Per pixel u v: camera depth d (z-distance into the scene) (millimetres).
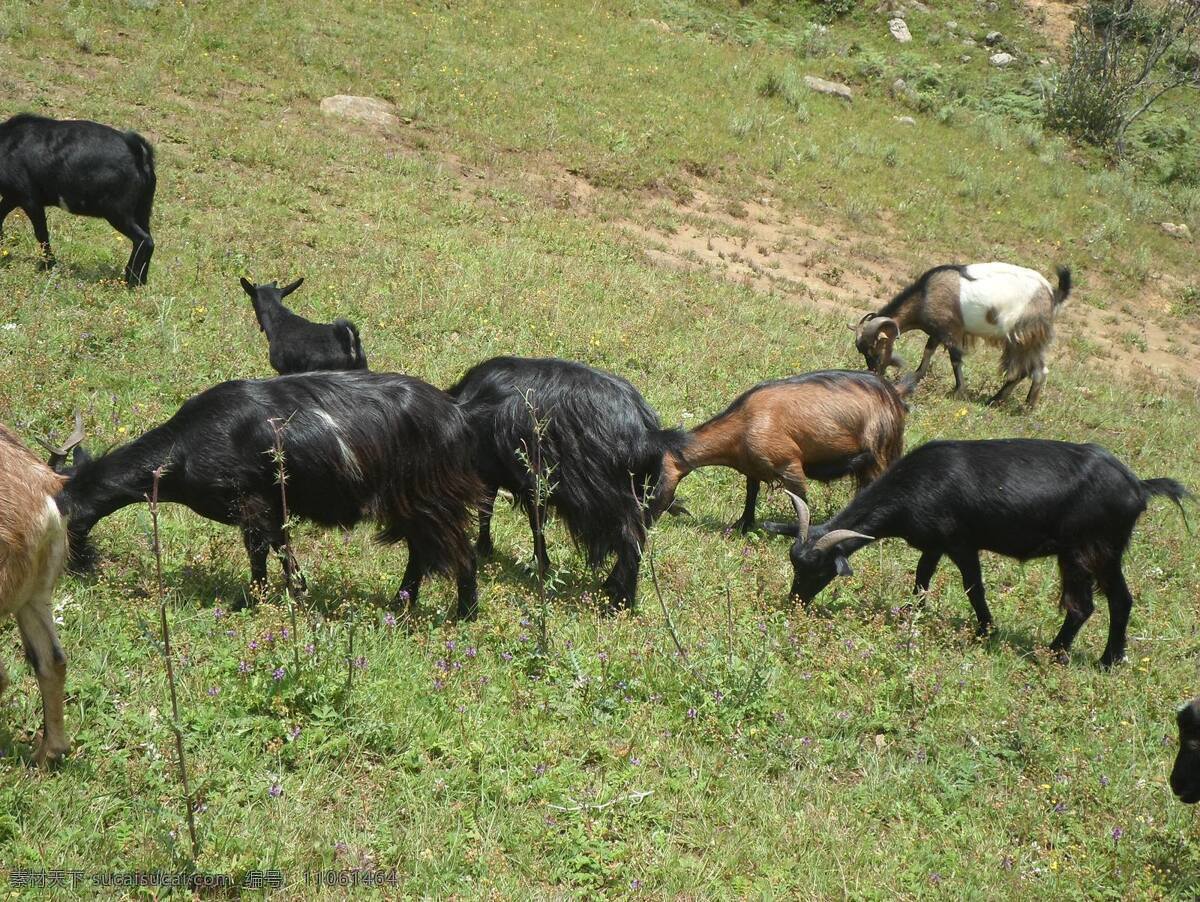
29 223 12250
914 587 7977
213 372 9375
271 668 5305
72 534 5883
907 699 6352
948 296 13961
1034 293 13906
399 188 16219
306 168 15938
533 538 7746
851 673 6492
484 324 11883
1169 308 20906
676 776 5340
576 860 4645
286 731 5039
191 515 7273
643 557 7609
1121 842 5301
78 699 5031
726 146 21453
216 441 5938
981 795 5641
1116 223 22812
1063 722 6461
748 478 9086
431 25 22531
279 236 13156
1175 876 5129
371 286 12289
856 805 5398
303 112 18344
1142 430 14414
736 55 25391
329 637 5645
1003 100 26922
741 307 14945
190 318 10492
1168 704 6945
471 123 19719
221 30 20062
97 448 7668
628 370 11641
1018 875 4945
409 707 5406
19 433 7559
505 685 5797
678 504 8492
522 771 5125
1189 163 26125
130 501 6000
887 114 25125
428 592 6875
